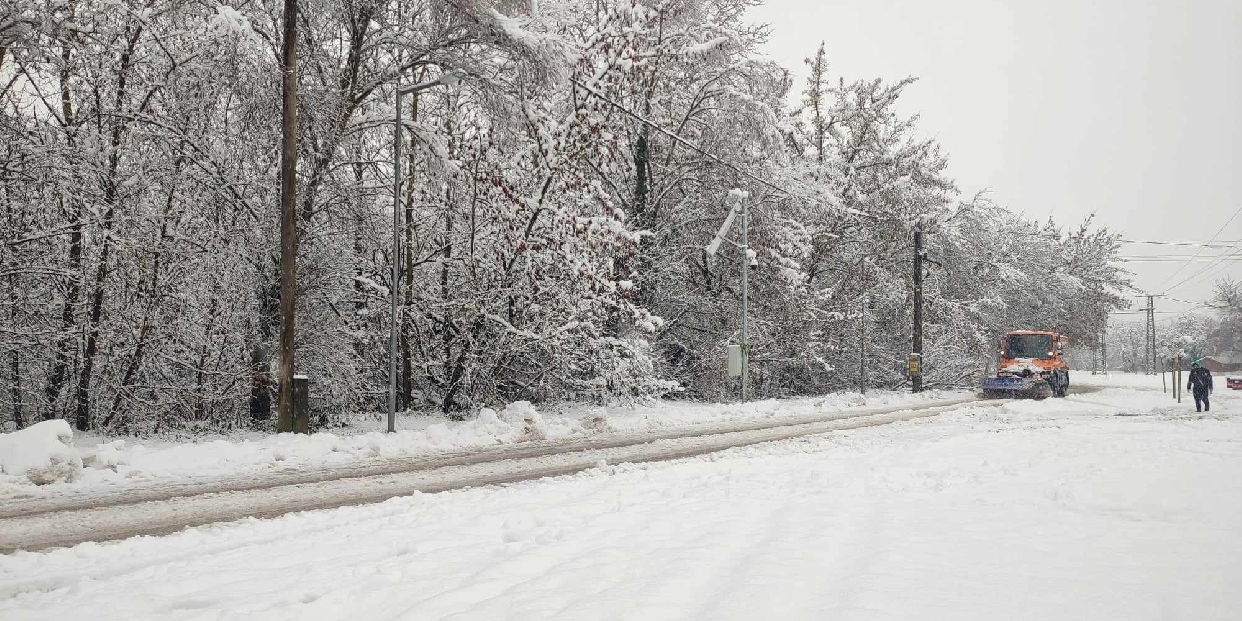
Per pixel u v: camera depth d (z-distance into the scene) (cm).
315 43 1802
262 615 413
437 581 468
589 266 1914
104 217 1630
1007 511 664
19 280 1562
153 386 1723
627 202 2677
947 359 3641
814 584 429
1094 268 5028
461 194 1912
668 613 384
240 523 757
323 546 602
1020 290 4338
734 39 2486
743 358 2470
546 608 393
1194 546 523
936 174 3628
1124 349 13662
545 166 1977
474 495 878
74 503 866
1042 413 2038
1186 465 917
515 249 1908
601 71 2092
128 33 1644
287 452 1223
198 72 1647
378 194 1919
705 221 2845
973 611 378
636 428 1738
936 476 893
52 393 1709
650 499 779
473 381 2011
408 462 1192
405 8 1897
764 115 2600
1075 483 790
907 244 3575
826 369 3052
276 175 1794
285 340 1521
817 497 755
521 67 1762
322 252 1838
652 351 2523
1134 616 374
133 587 499
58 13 1491
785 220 2812
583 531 602
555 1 2047
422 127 1817
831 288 2994
